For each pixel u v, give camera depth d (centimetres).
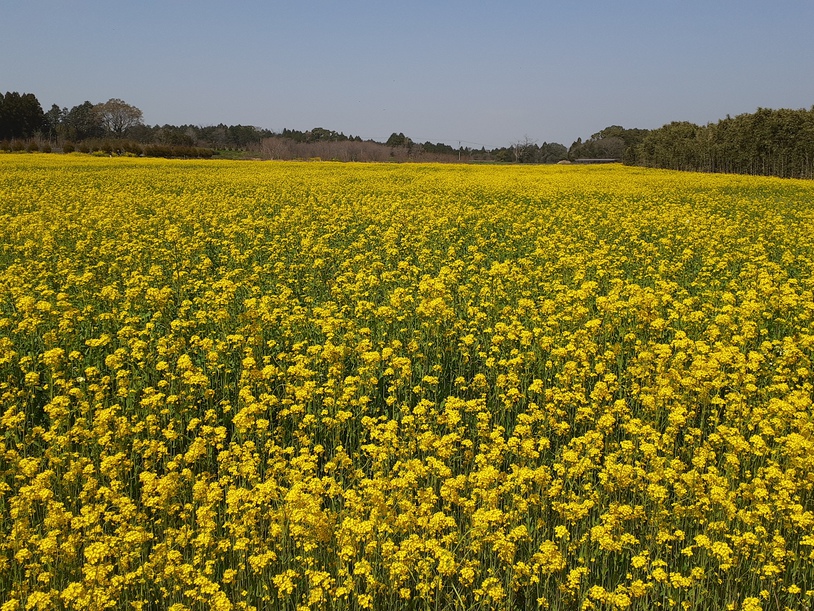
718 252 1781
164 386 882
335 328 1054
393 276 1467
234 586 568
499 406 880
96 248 1681
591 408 805
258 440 795
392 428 720
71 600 512
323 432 822
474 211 2398
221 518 645
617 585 568
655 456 681
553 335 1077
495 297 1288
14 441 776
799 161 6300
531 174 4681
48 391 872
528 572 542
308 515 563
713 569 587
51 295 1227
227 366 963
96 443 744
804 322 1173
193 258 1702
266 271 1515
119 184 3331
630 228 1995
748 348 1088
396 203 2566
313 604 537
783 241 1933
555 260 1675
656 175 4738
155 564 545
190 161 5869
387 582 566
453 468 748
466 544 596
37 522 646
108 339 963
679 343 966
